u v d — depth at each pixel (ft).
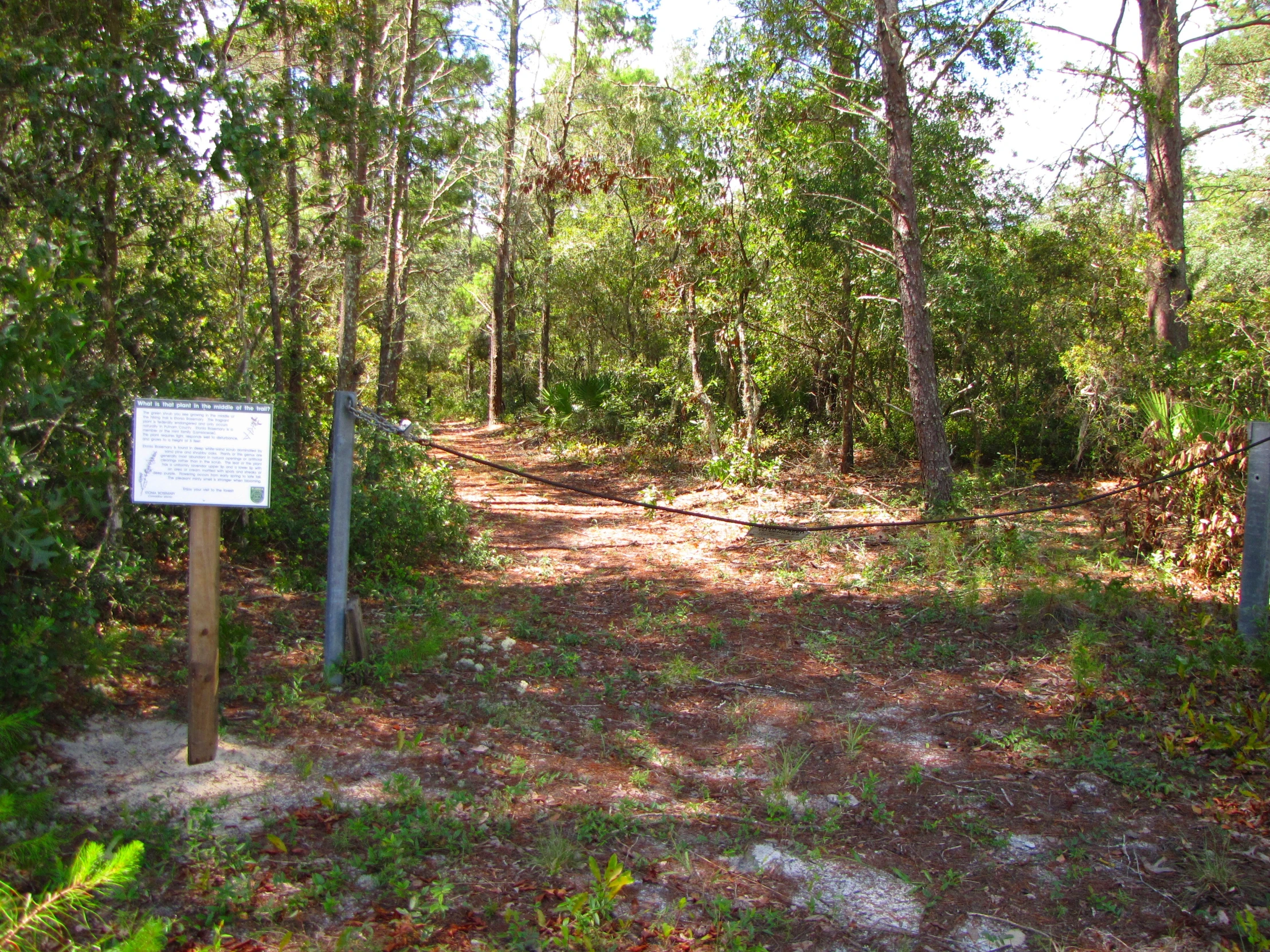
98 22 21.20
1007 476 43.86
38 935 9.08
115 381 17.08
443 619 20.98
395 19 48.03
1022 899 11.24
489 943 9.77
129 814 11.71
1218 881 11.51
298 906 10.19
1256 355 36.65
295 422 28.45
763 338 45.98
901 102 34.30
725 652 20.62
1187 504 27.02
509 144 77.20
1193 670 18.02
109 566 16.83
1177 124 48.80
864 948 10.19
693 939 10.04
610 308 72.84
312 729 14.84
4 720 10.69
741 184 42.88
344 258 34.27
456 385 121.80
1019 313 46.62
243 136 20.34
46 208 18.60
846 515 36.58
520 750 14.80
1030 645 20.75
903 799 13.78
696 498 42.98
